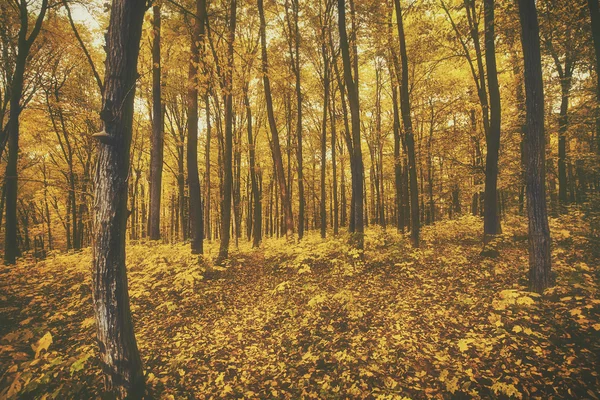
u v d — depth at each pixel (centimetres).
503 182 1498
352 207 1611
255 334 666
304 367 534
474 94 1516
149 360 572
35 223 3139
